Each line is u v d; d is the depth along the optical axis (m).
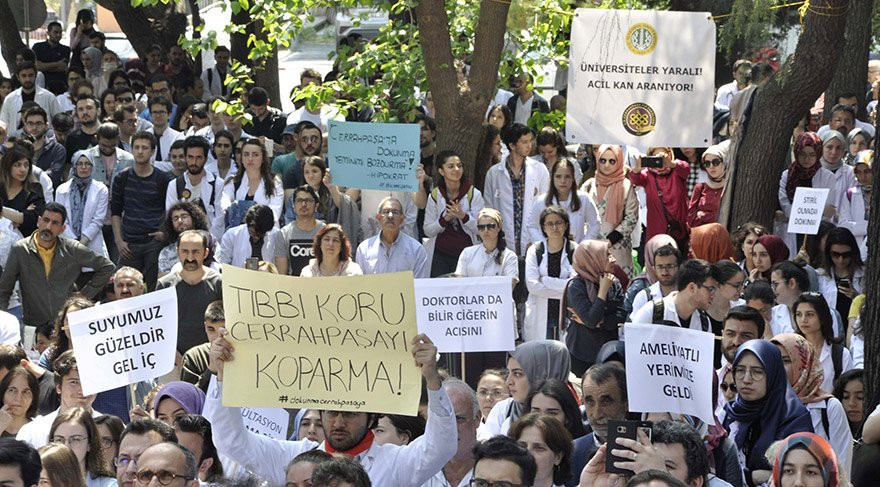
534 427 7.97
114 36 37.31
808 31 15.18
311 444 8.12
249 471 7.86
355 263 14.07
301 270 14.67
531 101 21.58
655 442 7.39
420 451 7.70
